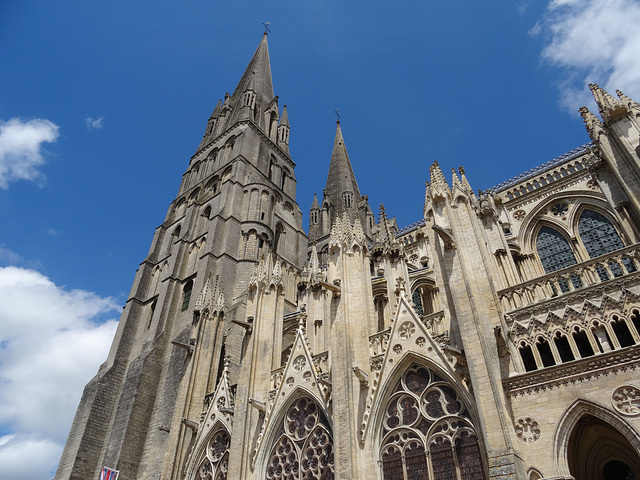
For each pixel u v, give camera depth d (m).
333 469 24.83
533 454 18.27
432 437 21.81
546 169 40.25
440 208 27.42
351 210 77.62
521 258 35.88
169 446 33.59
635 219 28.81
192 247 61.97
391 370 24.66
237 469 28.03
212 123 89.44
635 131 26.50
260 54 101.88
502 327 21.45
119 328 58.12
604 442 20.12
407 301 26.66
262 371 32.06
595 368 18.53
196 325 40.03
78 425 47.94
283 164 82.19
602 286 20.09
